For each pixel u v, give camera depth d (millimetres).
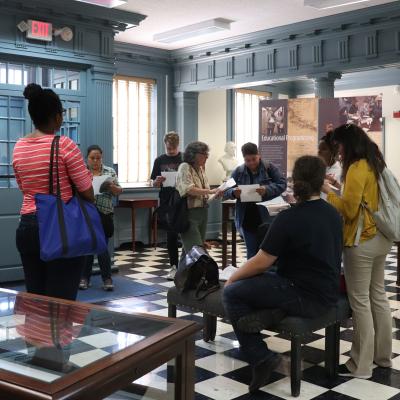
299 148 6699
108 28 6445
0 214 5648
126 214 8391
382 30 6609
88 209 2455
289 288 2791
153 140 9094
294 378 2820
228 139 9977
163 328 1411
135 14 6586
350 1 6145
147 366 1249
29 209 2465
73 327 1419
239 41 8047
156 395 1434
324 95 7320
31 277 2559
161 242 8781
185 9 6707
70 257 2383
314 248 2740
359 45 6828
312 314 2791
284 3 6473
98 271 6242
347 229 3047
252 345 2844
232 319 2873
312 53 7301
